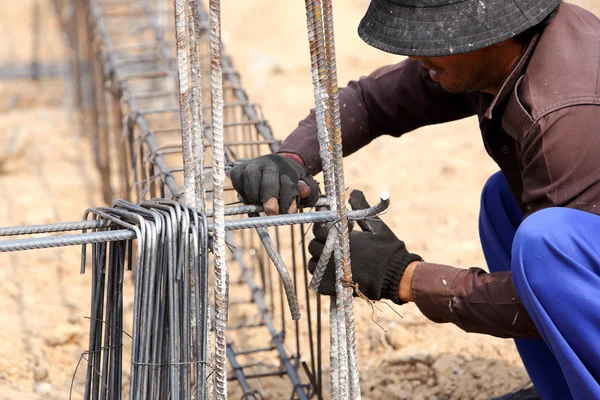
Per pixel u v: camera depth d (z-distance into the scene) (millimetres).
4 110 11781
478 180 9422
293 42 14797
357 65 13492
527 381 5793
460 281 4062
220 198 3418
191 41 3670
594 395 3889
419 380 5996
